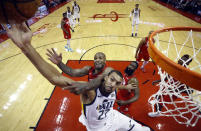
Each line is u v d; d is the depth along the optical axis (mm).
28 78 4062
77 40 6449
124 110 2717
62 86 797
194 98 1907
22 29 666
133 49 5559
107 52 5340
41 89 3643
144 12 11422
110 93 1290
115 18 9695
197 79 1032
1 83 3861
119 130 1955
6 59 5078
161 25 8406
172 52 5266
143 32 7316
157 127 2660
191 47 5695
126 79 2574
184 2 12242
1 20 619
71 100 3275
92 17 10008
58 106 3129
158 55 1354
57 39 6602
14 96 3420
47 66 735
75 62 4738
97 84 950
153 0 17375
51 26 8359
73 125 2711
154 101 2709
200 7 10594
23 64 4754
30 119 2854
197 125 2689
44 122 2783
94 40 6410
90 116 1411
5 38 6961
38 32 7492
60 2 15414
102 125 1643
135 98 2178
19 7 577
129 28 7883
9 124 2764
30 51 667
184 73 1103
